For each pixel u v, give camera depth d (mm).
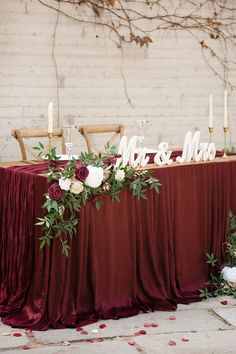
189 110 6961
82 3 6523
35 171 3961
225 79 7062
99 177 3760
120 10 6648
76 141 6613
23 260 3926
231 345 3529
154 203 4184
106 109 6699
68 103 6582
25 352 3396
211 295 4391
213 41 6988
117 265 4008
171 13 6816
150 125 6848
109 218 3938
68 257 3799
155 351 3436
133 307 4070
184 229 4375
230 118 7117
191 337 3646
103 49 6633
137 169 4059
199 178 4453
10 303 3965
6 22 6336
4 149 6438
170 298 4234
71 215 3770
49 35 6465
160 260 4238
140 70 6770
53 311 3793
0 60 6352
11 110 6434
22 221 3938
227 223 4664
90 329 3752
